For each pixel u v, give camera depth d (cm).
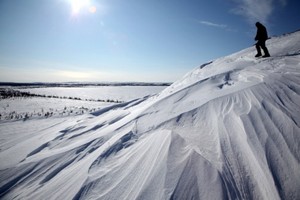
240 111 376
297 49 721
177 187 260
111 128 551
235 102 411
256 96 401
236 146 306
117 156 375
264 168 263
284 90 390
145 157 336
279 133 299
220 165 281
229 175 266
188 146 330
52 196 322
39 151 548
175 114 456
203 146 324
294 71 462
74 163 413
